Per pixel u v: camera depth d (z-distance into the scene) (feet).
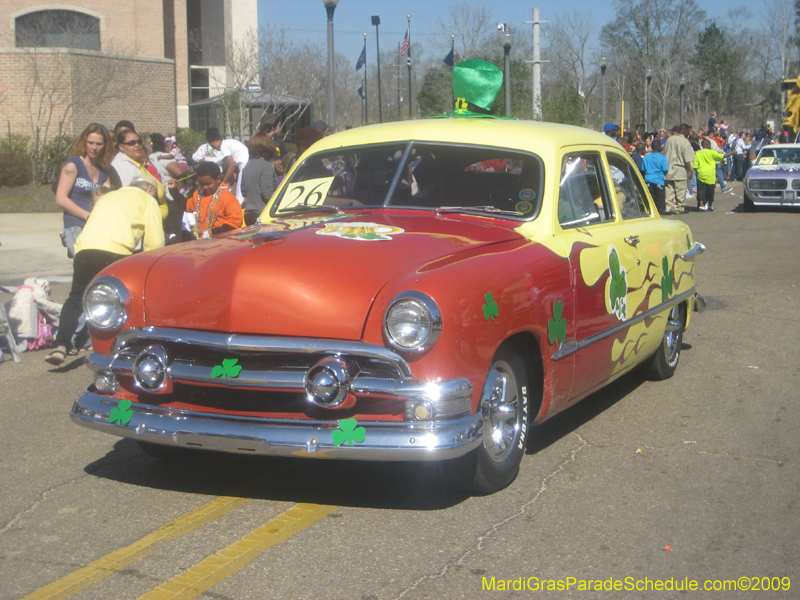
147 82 96.07
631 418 17.62
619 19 243.60
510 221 14.94
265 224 15.56
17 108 86.07
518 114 84.17
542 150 15.69
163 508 12.97
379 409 11.84
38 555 11.37
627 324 16.79
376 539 11.78
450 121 16.92
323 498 13.30
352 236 13.41
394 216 15.07
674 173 61.98
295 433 11.66
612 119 201.57
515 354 13.41
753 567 11.02
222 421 12.06
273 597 10.19
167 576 10.74
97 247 20.45
